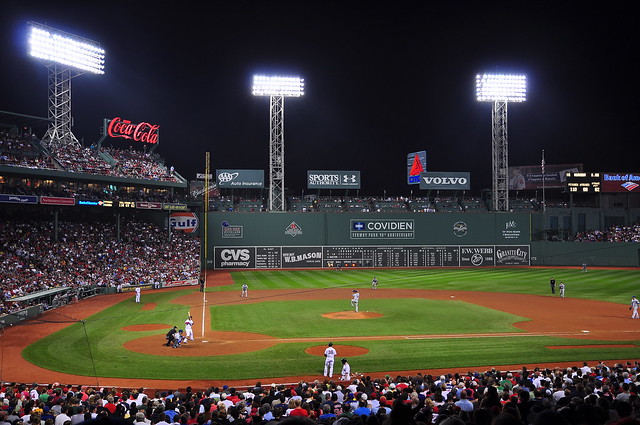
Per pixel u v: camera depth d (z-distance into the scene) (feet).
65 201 184.44
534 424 15.49
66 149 210.38
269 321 113.39
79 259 183.42
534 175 324.80
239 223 251.39
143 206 215.92
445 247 262.26
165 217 246.88
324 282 197.36
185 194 286.66
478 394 45.37
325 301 146.20
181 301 148.87
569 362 75.72
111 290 169.99
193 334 99.09
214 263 248.73
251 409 42.11
